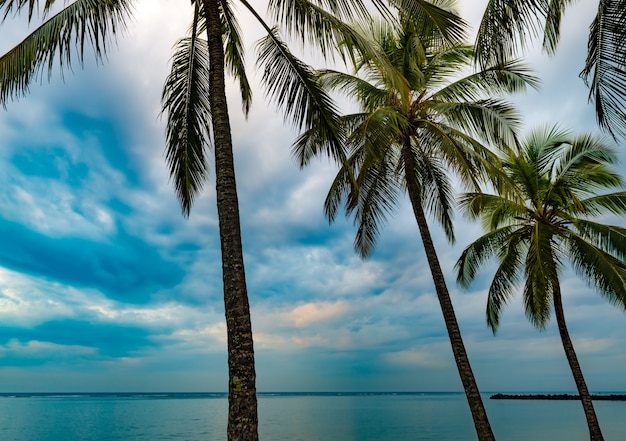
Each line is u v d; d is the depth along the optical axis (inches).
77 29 260.2
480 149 452.4
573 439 821.9
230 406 190.1
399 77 295.3
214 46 257.4
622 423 1163.9
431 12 280.2
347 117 492.1
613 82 219.9
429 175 526.6
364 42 280.4
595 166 534.3
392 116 403.2
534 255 491.8
